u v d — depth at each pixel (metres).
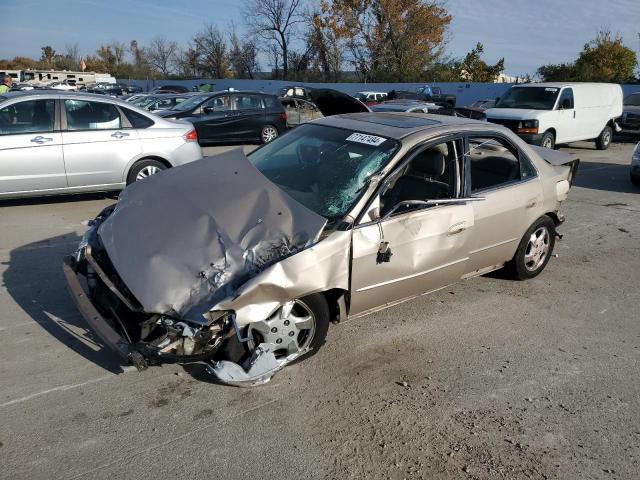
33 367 3.60
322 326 3.64
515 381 3.78
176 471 2.79
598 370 3.98
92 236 3.95
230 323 3.20
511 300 5.11
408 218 3.94
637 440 3.23
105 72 71.12
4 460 2.79
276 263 3.26
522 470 2.94
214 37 54.00
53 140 7.27
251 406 3.33
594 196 9.91
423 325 4.52
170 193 3.95
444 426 3.26
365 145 4.20
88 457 2.84
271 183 3.87
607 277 5.85
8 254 5.71
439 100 26.89
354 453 2.99
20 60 79.62
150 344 3.14
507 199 4.76
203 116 15.73
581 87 15.45
